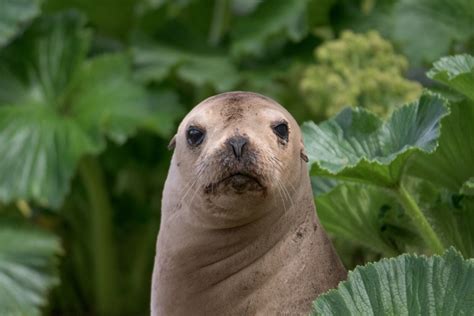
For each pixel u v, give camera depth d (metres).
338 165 11.57
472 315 9.41
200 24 27.47
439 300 9.55
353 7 24.41
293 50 24.02
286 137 10.87
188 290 11.09
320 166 11.18
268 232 10.88
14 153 22.75
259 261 10.91
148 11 26.92
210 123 10.83
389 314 9.60
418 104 11.69
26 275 21.94
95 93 23.98
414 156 12.27
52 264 22.12
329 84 19.70
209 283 11.01
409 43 18.16
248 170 10.35
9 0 24.25
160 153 26.00
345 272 11.38
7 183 22.44
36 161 22.66
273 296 10.88
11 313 21.39
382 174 11.34
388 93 19.36
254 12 24.52
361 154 11.76
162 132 23.06
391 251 12.73
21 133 23.02
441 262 9.68
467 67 11.91
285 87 23.78
